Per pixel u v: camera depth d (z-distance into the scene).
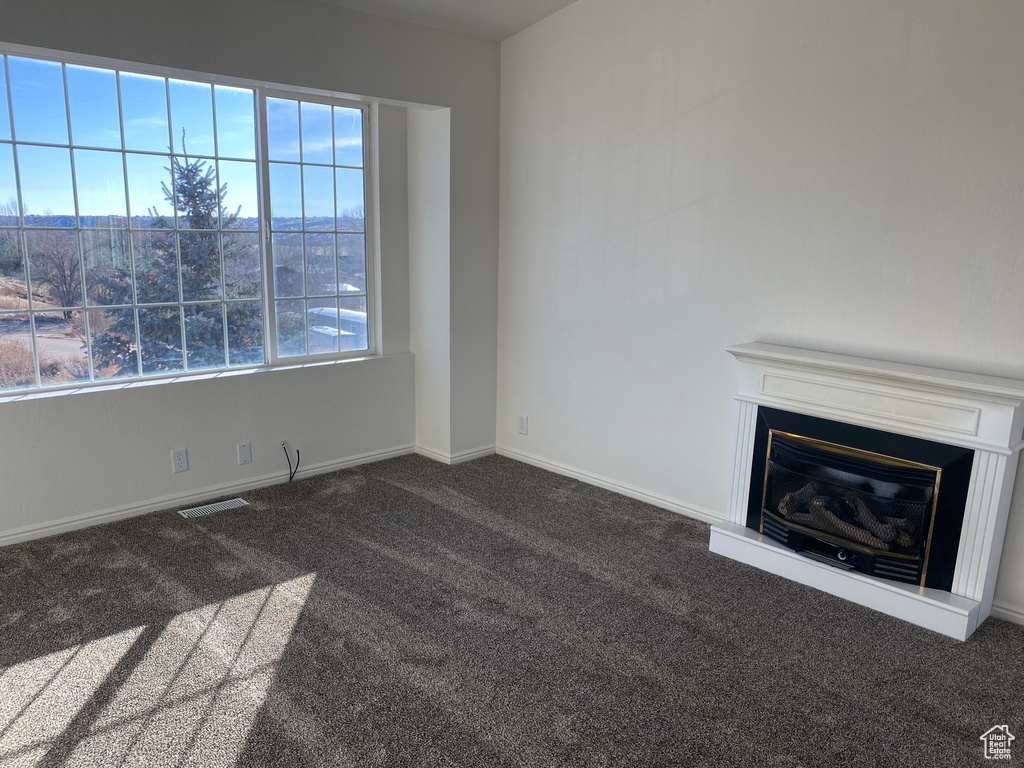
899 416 2.69
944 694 2.28
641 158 3.61
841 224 2.94
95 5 2.90
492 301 4.49
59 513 3.32
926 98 2.66
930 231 2.71
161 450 3.59
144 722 2.09
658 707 2.20
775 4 3.02
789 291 3.14
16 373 3.24
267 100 3.75
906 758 2.00
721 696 2.26
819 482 2.93
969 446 2.52
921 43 2.65
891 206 2.80
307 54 3.50
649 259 3.65
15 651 2.42
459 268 4.25
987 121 2.53
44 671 2.32
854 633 2.61
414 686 2.28
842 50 2.85
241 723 2.09
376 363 4.37
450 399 4.38
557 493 3.99
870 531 2.78
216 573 2.99
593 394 4.05
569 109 3.91
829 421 2.90
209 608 2.72
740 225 3.26
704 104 3.31
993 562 2.61
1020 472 2.59
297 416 4.07
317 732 2.06
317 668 2.36
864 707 2.21
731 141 3.24
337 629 2.59
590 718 2.14
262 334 3.97
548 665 2.40
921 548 2.69
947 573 2.66
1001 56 2.48
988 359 2.63
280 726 2.08
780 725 2.13
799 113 3.00
